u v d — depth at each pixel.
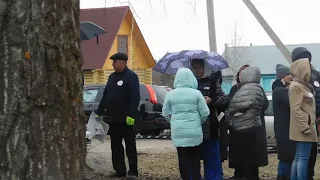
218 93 7.85
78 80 3.55
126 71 8.50
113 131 8.59
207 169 7.93
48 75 3.36
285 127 7.86
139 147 14.88
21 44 3.30
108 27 30.30
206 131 7.74
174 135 7.25
